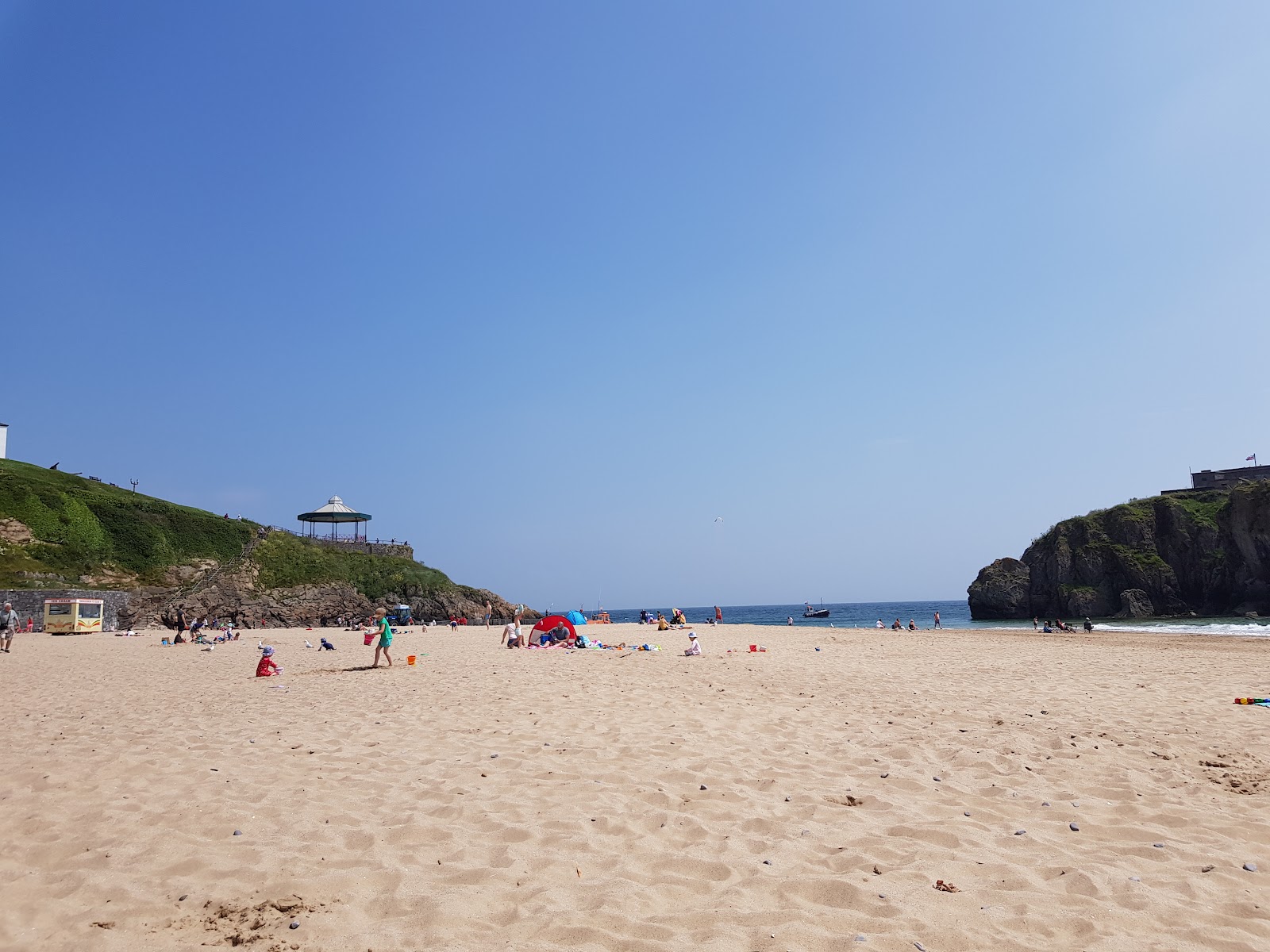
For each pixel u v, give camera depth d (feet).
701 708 36.52
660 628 150.71
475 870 15.69
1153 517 232.94
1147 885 15.02
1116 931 13.00
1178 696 40.75
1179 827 18.65
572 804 20.49
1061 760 25.23
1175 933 12.92
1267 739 28.32
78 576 177.88
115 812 19.88
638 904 14.14
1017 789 21.97
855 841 17.57
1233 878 15.34
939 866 15.92
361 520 263.29
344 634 144.36
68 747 28.60
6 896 14.51
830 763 25.03
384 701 40.91
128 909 13.96
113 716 36.24
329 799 21.01
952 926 13.19
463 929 13.06
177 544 209.15
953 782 22.67
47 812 19.97
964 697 40.93
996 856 16.57
